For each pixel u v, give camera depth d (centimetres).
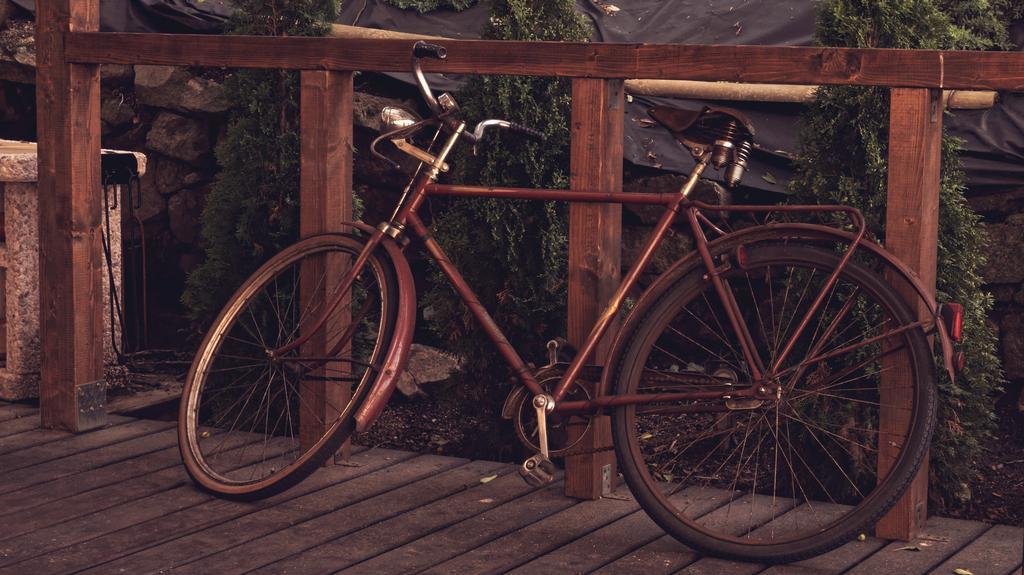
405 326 338
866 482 358
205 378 376
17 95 648
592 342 327
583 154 341
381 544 318
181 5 593
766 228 315
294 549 313
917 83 301
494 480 377
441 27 588
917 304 310
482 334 405
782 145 505
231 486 353
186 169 609
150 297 624
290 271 429
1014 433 466
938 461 358
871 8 345
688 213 325
